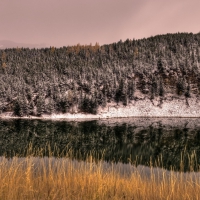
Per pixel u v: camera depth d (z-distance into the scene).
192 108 115.62
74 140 52.44
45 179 8.34
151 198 8.17
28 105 108.44
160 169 18.73
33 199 6.77
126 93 121.88
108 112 114.38
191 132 65.56
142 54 185.62
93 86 133.62
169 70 147.00
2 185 6.89
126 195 8.09
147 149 42.69
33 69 171.00
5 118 102.69
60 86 137.12
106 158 27.81
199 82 132.50
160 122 91.94
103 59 187.62
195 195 7.95
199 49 178.12
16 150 32.47
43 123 85.56
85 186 8.16
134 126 79.88
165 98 125.06
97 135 61.22
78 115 110.19
